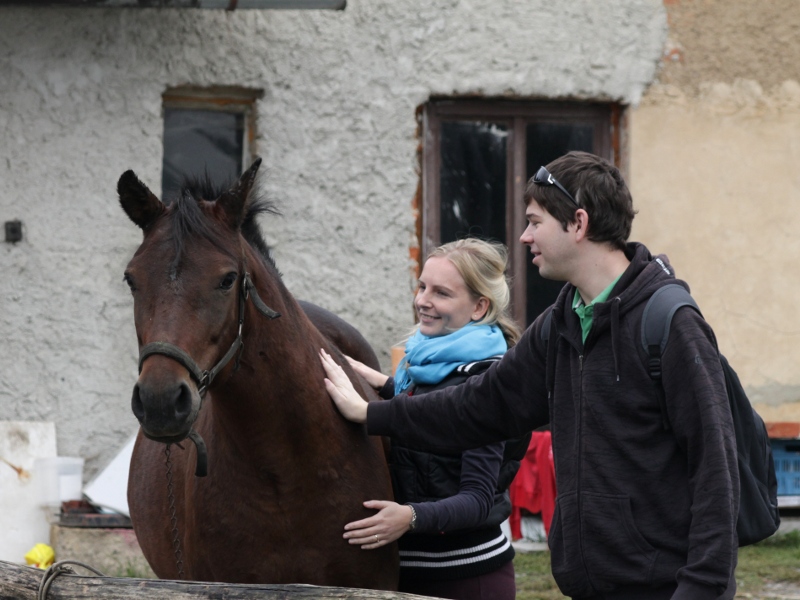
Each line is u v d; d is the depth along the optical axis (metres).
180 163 11.05
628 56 11.51
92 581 3.80
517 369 4.30
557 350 3.96
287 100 10.91
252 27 10.83
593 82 11.45
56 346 10.38
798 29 11.78
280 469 4.50
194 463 4.79
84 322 10.45
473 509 4.63
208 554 4.64
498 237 11.73
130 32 10.57
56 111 10.43
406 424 4.63
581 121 11.82
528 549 10.61
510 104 11.62
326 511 4.59
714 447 3.39
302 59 10.94
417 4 11.15
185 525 4.91
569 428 3.83
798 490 11.68
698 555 3.36
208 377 4.06
